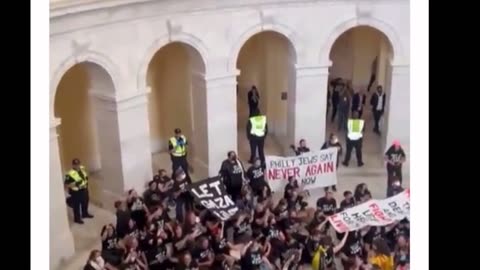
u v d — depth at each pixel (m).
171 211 11.12
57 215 9.91
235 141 12.80
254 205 11.13
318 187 11.45
